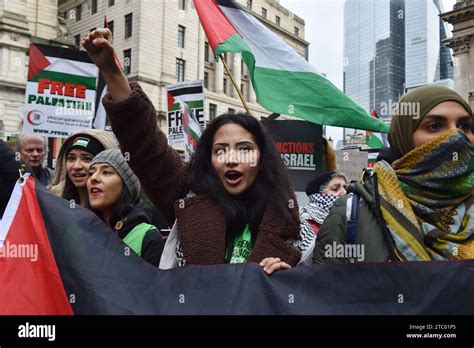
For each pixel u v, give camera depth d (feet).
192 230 6.25
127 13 93.61
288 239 6.44
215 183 6.50
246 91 96.53
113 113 6.46
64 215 6.30
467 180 5.90
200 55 103.14
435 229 5.83
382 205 5.89
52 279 6.07
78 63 16.75
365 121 14.46
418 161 6.00
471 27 65.26
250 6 88.53
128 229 7.75
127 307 5.83
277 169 6.59
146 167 6.68
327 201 12.83
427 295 5.58
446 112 6.05
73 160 9.20
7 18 78.43
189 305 5.79
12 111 79.46
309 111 14.52
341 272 5.74
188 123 17.79
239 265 5.86
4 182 8.43
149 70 92.48
